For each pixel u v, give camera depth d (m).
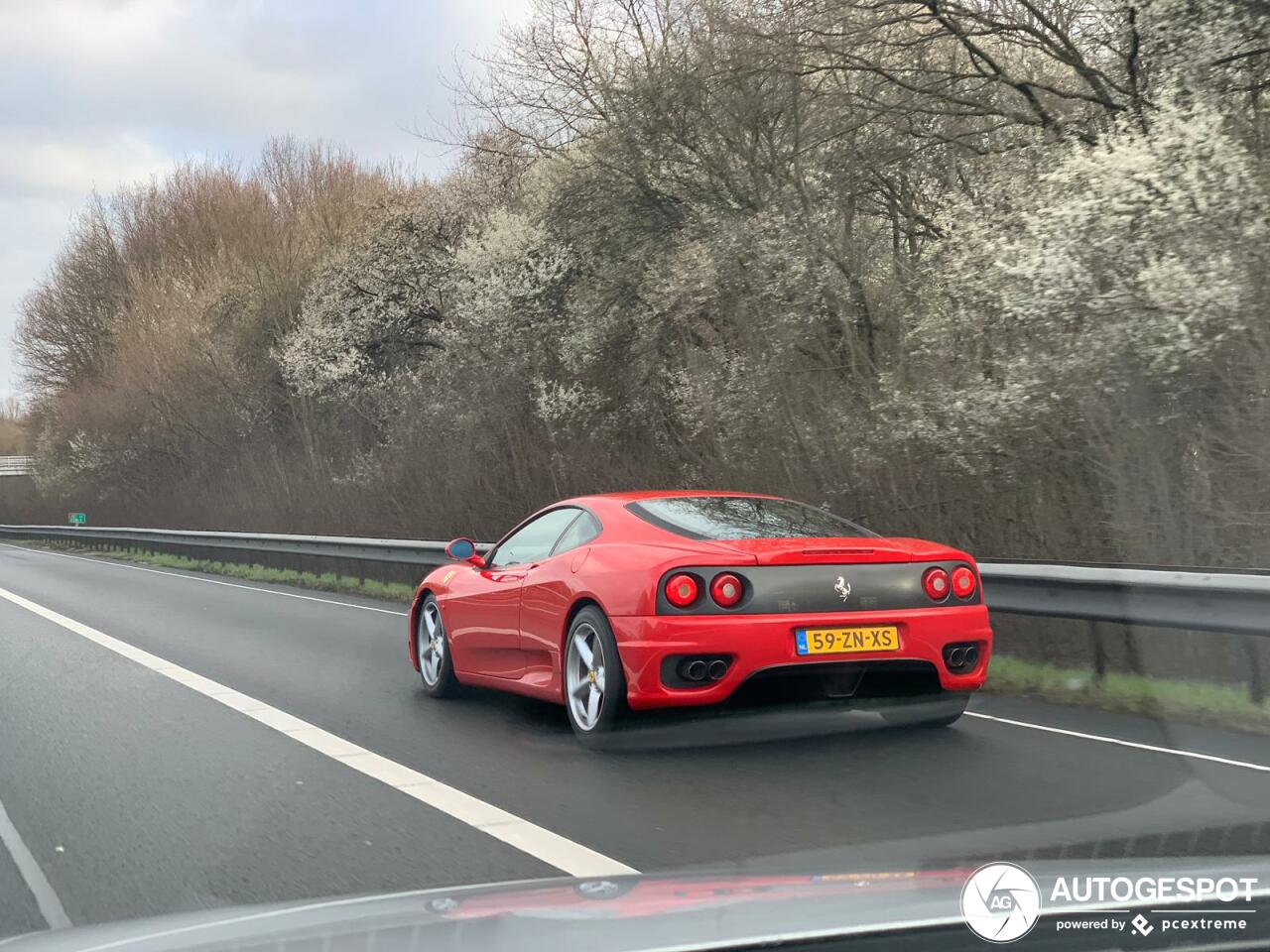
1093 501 11.27
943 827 4.76
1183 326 10.12
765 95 16.58
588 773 5.88
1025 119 14.20
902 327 14.52
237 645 11.17
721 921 2.42
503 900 2.64
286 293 34.06
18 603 16.09
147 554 31.05
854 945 2.34
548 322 21.23
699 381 16.44
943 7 14.09
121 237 53.22
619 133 18.66
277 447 33.62
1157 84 12.81
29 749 6.64
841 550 6.15
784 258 15.76
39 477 54.41
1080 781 5.50
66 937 2.67
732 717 6.39
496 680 7.41
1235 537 10.12
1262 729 6.66
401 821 5.08
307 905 2.76
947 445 12.15
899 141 15.79
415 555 17.12
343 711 7.70
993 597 8.52
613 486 18.16
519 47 20.03
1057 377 11.27
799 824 4.88
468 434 21.42
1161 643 9.55
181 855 4.67
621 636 6.06
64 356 54.69
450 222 26.64
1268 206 10.42
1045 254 11.30
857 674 6.11
